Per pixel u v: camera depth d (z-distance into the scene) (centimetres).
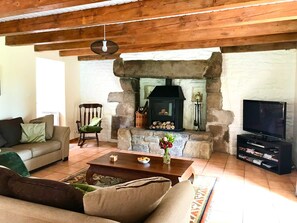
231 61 510
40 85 600
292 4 253
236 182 361
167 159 329
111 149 556
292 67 467
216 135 533
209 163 457
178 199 151
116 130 623
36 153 388
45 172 394
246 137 459
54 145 429
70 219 125
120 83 605
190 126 581
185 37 385
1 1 238
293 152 460
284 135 408
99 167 329
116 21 280
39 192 139
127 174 315
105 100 636
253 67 496
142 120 579
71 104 630
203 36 374
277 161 400
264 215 265
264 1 215
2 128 399
